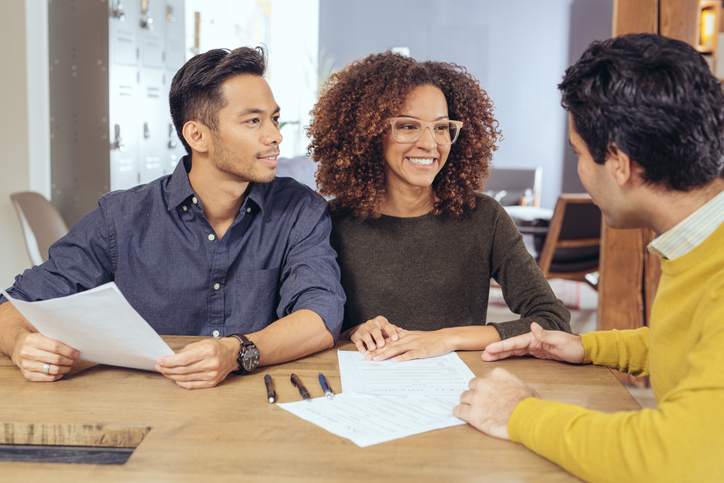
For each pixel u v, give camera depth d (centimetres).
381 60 211
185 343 179
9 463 117
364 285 212
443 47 935
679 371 122
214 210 195
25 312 152
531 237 718
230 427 130
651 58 116
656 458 107
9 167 379
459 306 213
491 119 216
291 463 117
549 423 120
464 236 213
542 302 203
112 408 138
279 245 201
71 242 193
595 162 124
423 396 146
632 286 392
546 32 922
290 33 838
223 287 198
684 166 116
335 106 212
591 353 166
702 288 118
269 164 185
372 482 111
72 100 396
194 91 184
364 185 210
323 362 167
